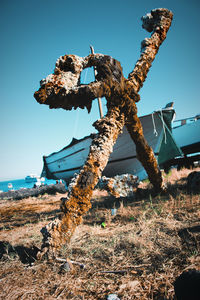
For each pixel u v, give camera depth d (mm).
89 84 2975
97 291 1699
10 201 10625
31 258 2455
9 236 3557
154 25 4457
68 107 3053
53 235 2502
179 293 1237
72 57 2926
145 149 4562
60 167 15148
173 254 2105
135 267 2002
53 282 1916
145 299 1508
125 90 3434
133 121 3973
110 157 9672
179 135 14133
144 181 9945
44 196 10633
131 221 3443
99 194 7953
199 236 2344
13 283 1950
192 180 5293
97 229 3229
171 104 8406
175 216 3283
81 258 2350
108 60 3215
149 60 4117
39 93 2658
